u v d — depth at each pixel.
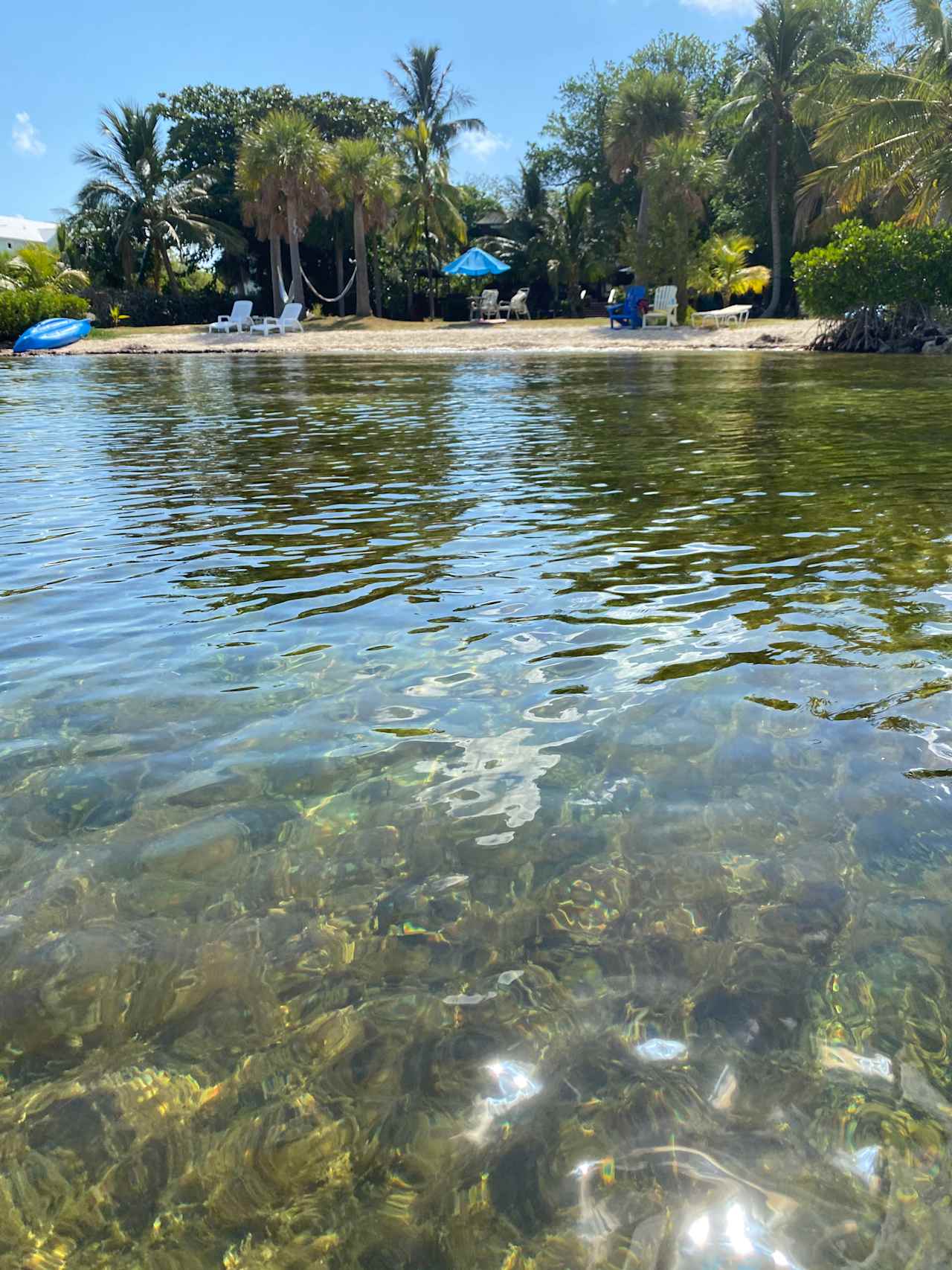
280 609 3.77
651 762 2.43
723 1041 1.52
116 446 8.67
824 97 27.41
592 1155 1.32
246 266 45.56
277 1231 1.23
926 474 6.38
